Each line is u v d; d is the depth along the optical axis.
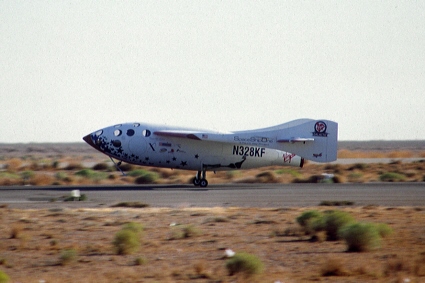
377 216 97.38
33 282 55.22
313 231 79.50
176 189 150.38
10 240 78.62
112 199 125.81
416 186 157.75
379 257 65.69
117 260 65.38
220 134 159.12
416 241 75.06
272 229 84.81
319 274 57.81
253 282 55.09
